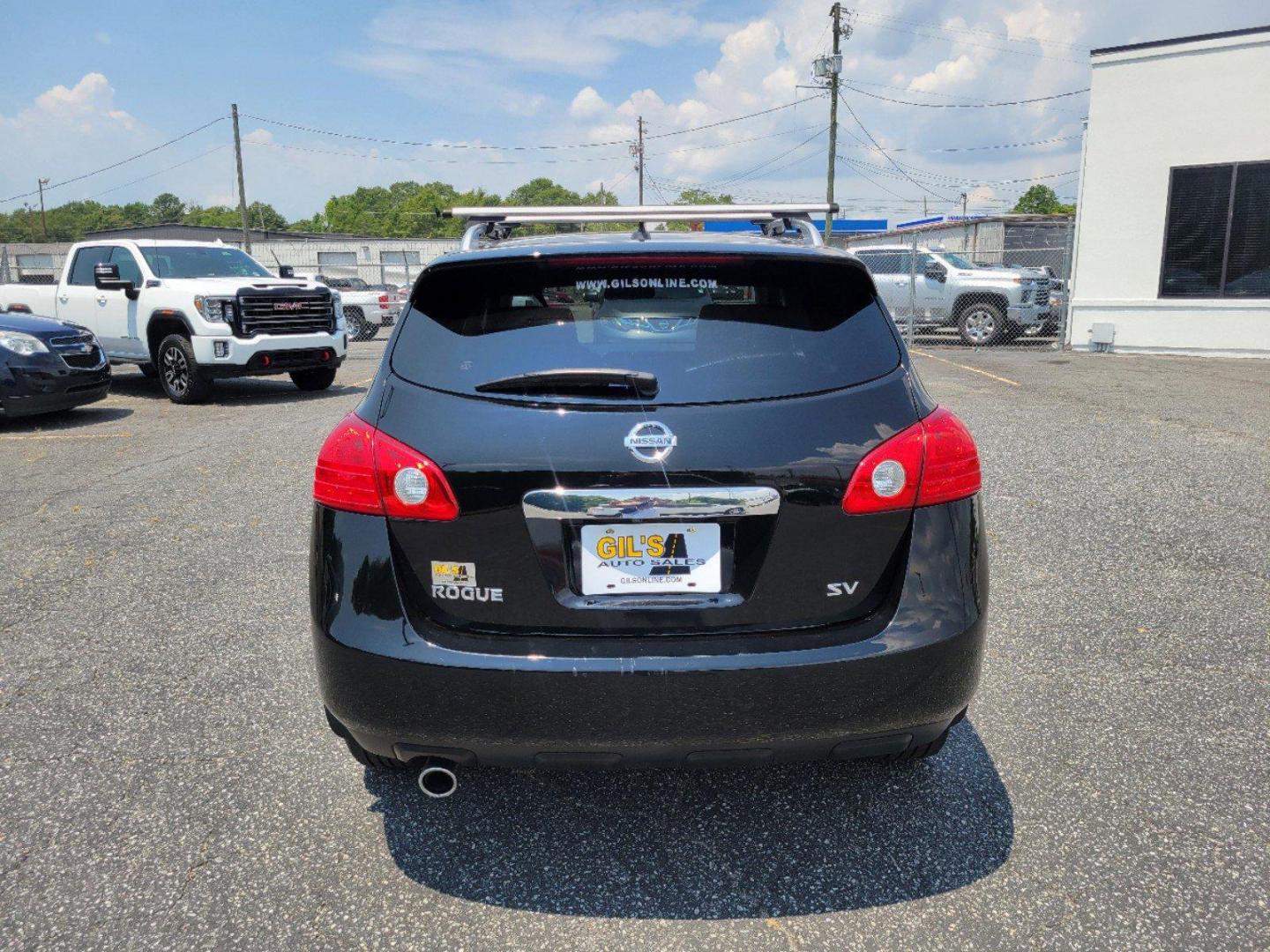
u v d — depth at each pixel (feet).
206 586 14.19
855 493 6.64
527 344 6.86
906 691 6.70
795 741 6.66
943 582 6.82
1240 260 47.11
